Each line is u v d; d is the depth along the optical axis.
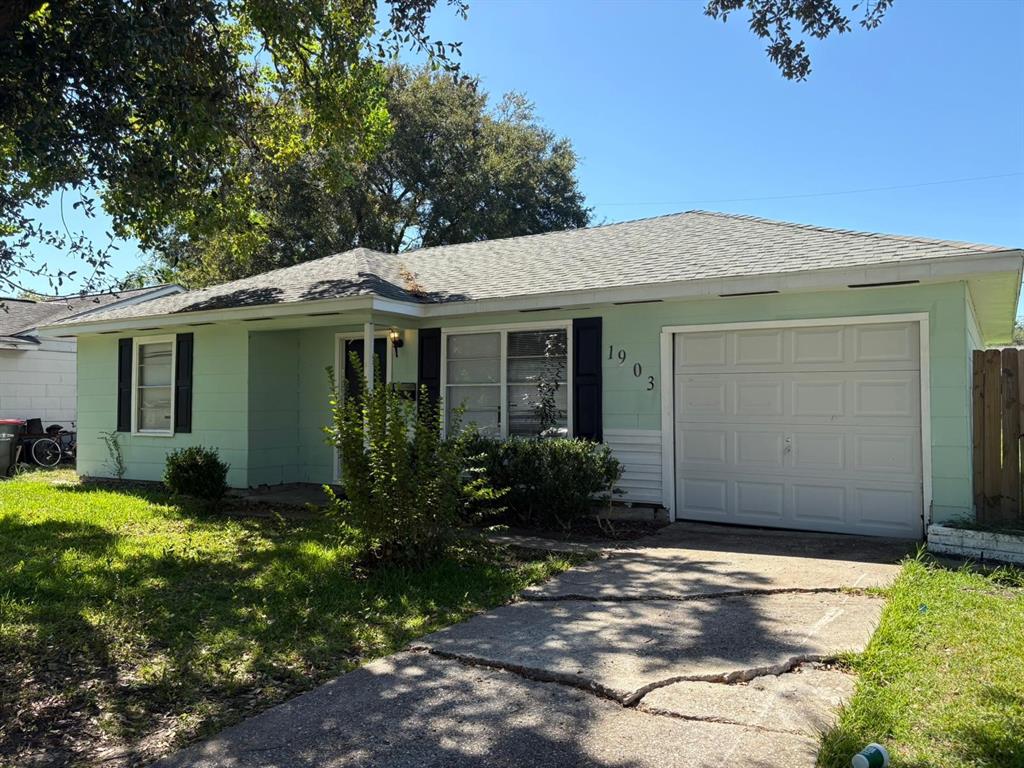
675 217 11.35
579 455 7.96
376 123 9.94
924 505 7.22
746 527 8.27
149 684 3.86
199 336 11.85
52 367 18.03
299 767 2.96
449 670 3.99
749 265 8.10
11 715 3.47
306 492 11.04
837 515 7.80
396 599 5.33
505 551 6.94
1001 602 4.97
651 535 7.84
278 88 9.97
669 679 3.74
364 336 10.63
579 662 4.00
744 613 4.88
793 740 3.06
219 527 8.19
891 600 5.01
